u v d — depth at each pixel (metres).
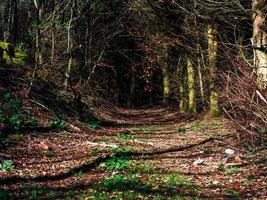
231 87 15.38
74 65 33.94
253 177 12.33
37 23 26.95
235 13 23.81
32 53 30.64
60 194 10.37
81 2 31.34
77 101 25.83
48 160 14.60
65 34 34.28
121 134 23.22
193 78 37.28
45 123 21.03
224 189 11.20
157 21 33.91
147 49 40.06
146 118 39.62
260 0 17.22
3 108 20.39
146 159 15.80
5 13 40.72
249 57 21.83
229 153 16.33
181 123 32.12
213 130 25.06
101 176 12.66
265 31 17.08
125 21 38.00
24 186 11.10
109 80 54.75
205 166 14.56
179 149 18.64
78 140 19.03
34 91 24.64
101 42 36.59
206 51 31.05
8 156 14.32
